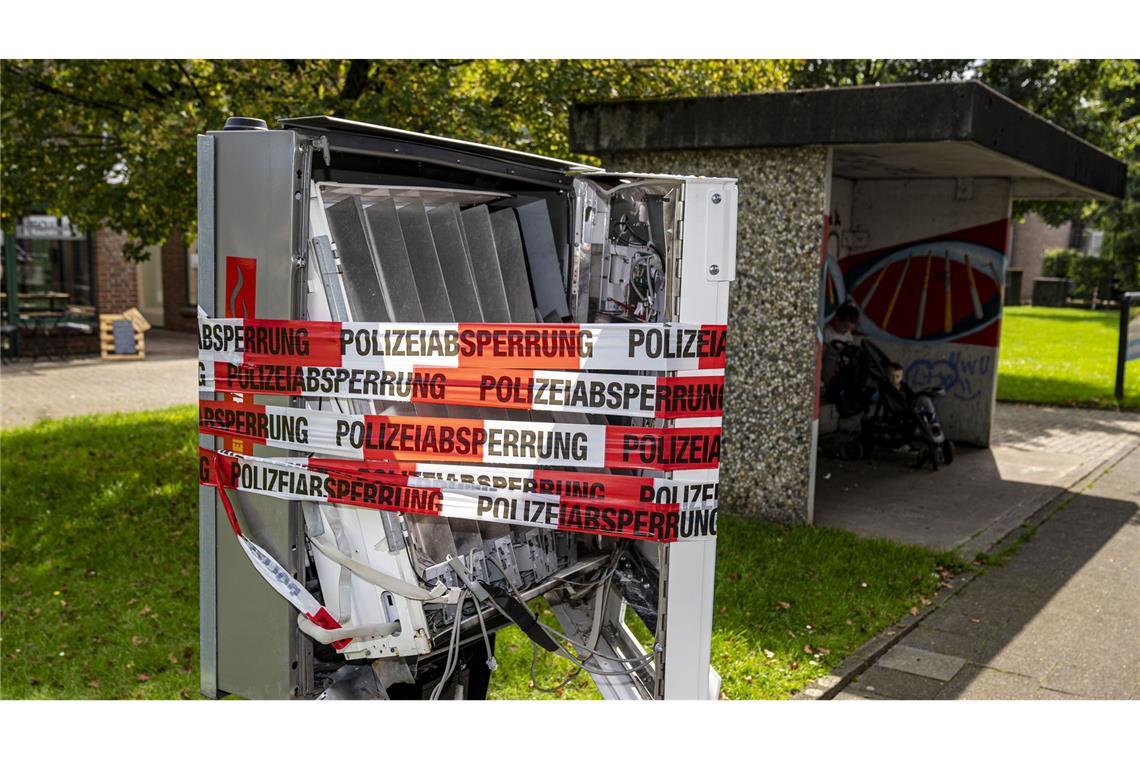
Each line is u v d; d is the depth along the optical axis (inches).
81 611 202.7
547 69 291.3
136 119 276.4
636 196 129.1
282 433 106.8
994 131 252.5
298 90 262.8
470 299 123.3
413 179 128.6
